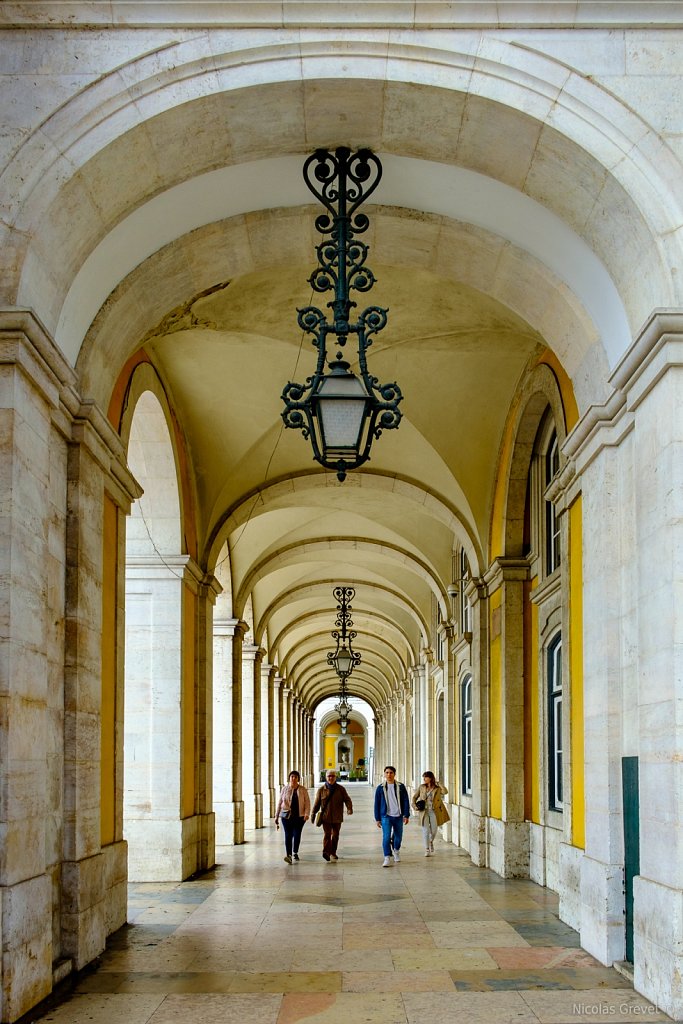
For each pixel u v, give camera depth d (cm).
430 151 812
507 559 1451
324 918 1031
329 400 741
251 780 2527
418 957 830
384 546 2230
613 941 794
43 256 742
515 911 1076
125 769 1388
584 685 894
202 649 1567
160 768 1387
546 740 1316
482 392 1446
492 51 738
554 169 773
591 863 846
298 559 2428
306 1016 647
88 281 834
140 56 735
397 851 1641
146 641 1414
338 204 862
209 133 779
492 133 773
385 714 4956
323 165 816
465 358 1367
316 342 760
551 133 743
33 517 718
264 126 787
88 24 732
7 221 712
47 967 698
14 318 677
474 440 1534
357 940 905
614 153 731
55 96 730
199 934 937
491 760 1557
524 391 1346
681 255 715
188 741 1472
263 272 1112
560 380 1145
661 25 736
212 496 1598
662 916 660
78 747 805
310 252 973
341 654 2664
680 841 652
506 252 907
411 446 1608
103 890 855
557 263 875
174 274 938
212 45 737
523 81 739
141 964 805
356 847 1938
